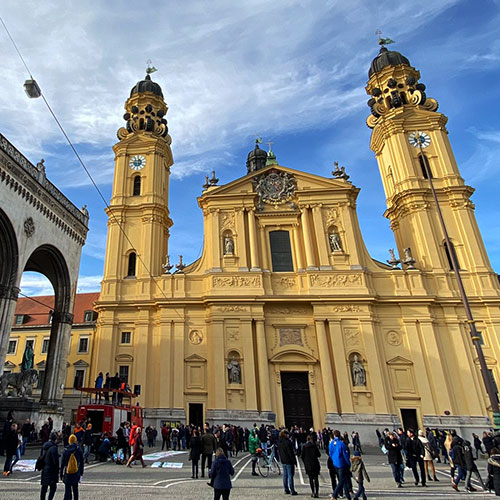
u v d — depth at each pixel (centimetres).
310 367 3312
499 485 1040
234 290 3519
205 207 3984
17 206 2242
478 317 3419
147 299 3588
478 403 3111
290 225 3903
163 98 4822
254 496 1148
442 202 3866
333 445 1120
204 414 3156
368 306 3422
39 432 2194
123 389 2455
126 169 4231
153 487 1233
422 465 1427
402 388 3225
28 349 2392
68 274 2770
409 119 4225
